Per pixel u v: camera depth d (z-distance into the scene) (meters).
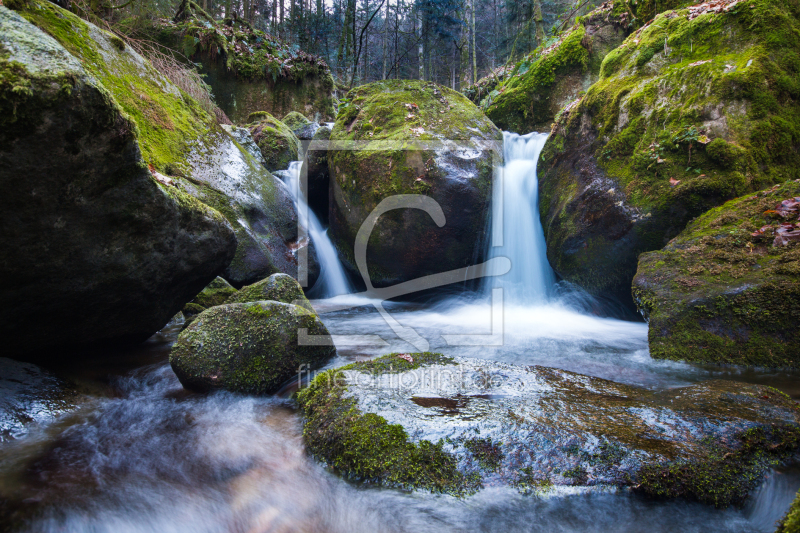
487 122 7.23
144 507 1.93
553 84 9.66
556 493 1.83
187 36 11.77
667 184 4.71
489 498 1.83
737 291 3.44
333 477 2.06
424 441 2.05
